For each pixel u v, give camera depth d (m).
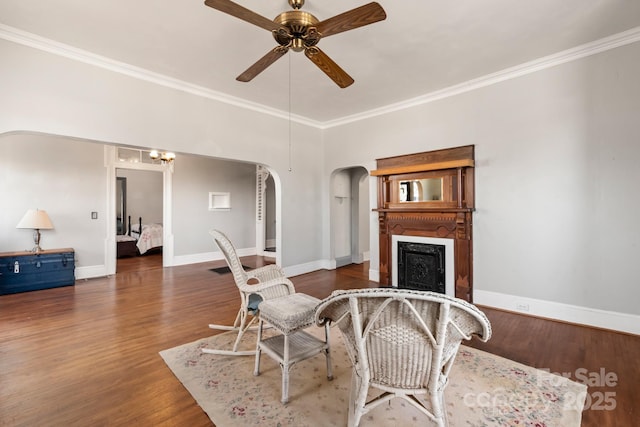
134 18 2.47
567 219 3.11
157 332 2.87
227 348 2.53
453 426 1.62
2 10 2.36
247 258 7.30
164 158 5.69
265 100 4.40
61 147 4.75
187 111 3.81
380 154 4.77
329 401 1.85
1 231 4.27
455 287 3.84
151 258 7.18
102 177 5.19
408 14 2.42
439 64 3.30
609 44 2.84
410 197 4.30
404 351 1.35
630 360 2.33
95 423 1.64
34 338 2.71
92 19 2.48
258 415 1.72
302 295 2.28
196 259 6.69
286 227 5.12
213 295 4.10
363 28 2.60
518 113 3.39
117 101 3.24
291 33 2.01
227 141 4.24
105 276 5.20
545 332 2.88
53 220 4.67
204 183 6.86
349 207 6.63
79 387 1.97
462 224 3.73
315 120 5.45
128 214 8.91
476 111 3.71
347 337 1.53
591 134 2.97
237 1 2.26
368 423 1.67
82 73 3.02
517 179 3.41
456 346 1.42
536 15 2.45
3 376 2.10
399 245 4.40
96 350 2.49
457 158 3.87
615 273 2.87
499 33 2.71
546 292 3.24
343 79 2.59
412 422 1.68
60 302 3.76
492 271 3.60
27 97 2.72
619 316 2.85
